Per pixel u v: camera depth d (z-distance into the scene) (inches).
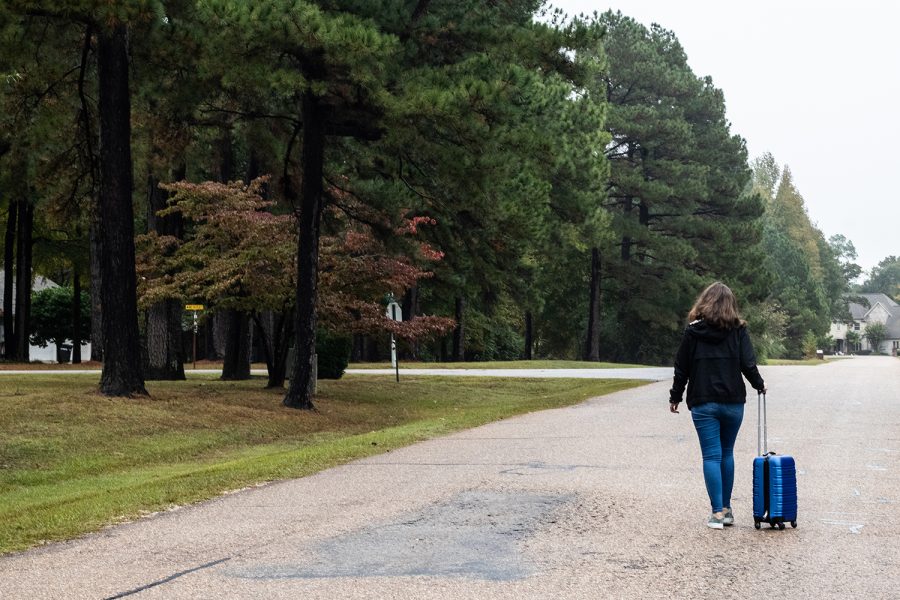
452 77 828.0
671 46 2699.3
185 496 386.6
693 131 2549.2
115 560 277.7
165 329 1112.8
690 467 457.4
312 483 419.2
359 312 1011.9
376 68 776.9
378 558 275.7
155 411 729.0
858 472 447.2
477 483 411.2
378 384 1146.7
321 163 876.6
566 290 2714.1
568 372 1584.6
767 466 315.3
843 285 6058.1
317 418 836.0
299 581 250.7
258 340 2012.8
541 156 832.3
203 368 1664.6
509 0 917.2
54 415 671.1
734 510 350.9
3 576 260.7
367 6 834.2
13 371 1336.1
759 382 325.1
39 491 502.0
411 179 991.6
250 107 992.9
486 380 1283.2
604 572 259.6
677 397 333.1
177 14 790.5
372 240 1003.9
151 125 964.6
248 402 851.4
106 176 773.3
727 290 331.9
